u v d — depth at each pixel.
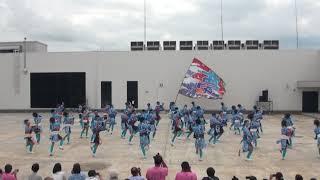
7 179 9.74
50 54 40.22
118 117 35.44
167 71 38.91
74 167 9.95
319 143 17.53
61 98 40.22
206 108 38.50
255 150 19.55
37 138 20.98
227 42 40.59
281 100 38.25
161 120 32.94
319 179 14.19
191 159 17.50
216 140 21.88
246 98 38.34
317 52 37.94
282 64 38.19
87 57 39.78
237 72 38.41
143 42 41.00
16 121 32.38
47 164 16.48
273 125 29.38
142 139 17.77
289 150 19.55
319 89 37.91
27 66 40.47
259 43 40.50
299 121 32.22
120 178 14.19
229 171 15.34
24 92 40.62
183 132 24.61
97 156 18.09
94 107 39.69
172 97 38.91
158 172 10.21
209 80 37.78
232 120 25.77
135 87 39.34
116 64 39.47
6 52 43.25
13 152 19.02
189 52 38.66
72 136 23.84
